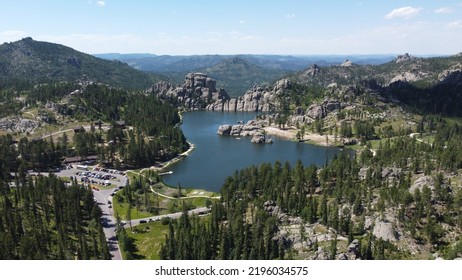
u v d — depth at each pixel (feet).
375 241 541.75
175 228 630.33
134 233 646.74
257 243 529.04
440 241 560.61
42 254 495.82
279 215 650.43
